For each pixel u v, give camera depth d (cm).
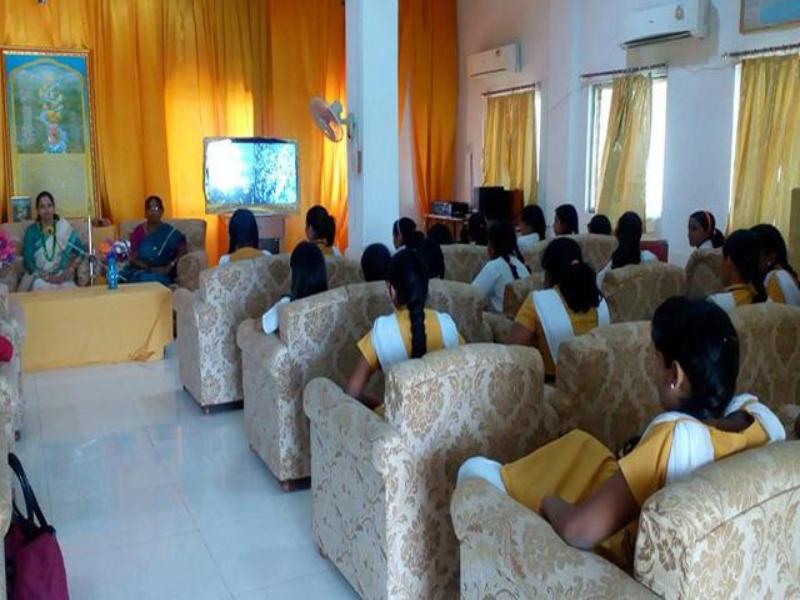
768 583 136
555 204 765
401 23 871
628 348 238
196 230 705
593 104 721
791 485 134
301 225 843
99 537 292
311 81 821
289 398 317
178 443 387
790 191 555
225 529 299
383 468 206
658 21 621
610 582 136
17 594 206
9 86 696
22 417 404
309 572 268
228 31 782
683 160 639
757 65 566
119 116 738
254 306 423
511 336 299
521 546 156
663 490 129
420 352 245
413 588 219
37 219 614
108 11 725
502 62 811
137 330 527
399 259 246
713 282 465
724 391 150
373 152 566
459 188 916
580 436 188
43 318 498
